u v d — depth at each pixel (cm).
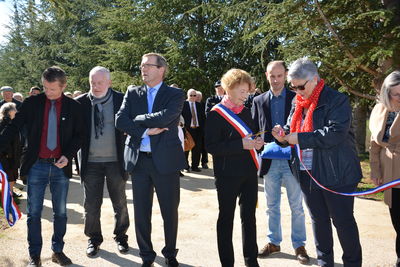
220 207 326
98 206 392
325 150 280
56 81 346
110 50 2041
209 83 1703
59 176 364
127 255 391
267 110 387
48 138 360
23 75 3152
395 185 300
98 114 378
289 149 365
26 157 354
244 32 1266
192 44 1719
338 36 713
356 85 784
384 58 618
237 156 317
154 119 330
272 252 393
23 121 358
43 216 540
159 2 1783
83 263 370
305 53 729
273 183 385
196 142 894
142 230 348
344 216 280
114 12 1923
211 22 1585
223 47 1783
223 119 319
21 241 436
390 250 403
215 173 325
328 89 284
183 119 796
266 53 1458
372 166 348
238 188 321
